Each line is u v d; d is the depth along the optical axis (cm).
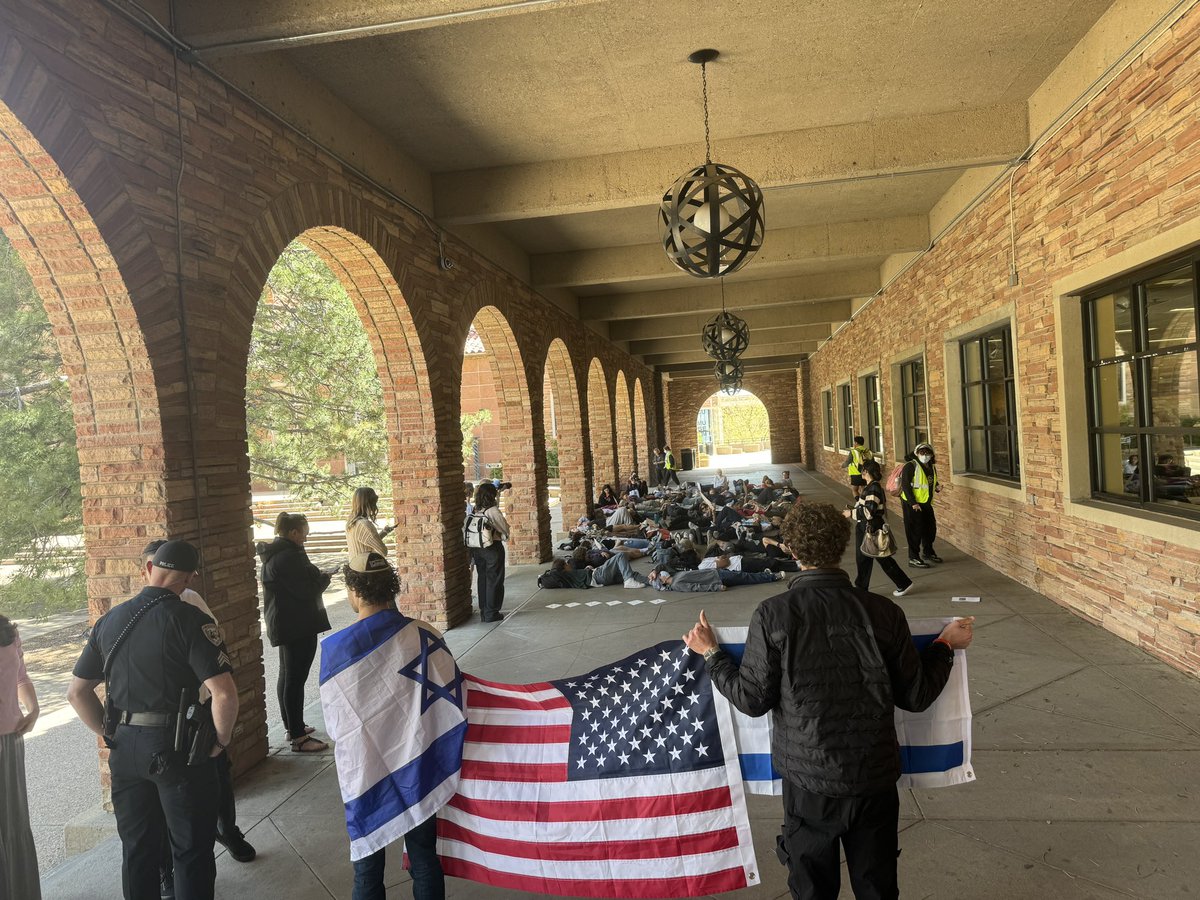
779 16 508
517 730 291
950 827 338
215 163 432
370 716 260
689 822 277
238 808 398
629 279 1141
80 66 338
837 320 1788
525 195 761
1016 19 535
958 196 912
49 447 1080
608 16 495
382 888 262
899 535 1193
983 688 500
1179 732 416
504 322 1022
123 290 364
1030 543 755
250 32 401
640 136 705
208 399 418
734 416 5644
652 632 701
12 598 1050
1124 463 593
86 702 288
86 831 388
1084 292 614
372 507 584
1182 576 491
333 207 568
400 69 546
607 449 1877
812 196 948
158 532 383
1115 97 527
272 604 470
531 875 282
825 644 225
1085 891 288
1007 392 830
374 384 1584
